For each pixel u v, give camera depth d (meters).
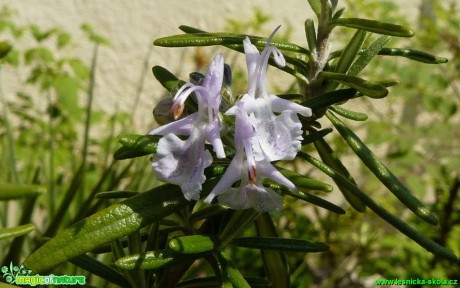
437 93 0.24
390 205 0.25
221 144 0.08
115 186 0.16
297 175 0.09
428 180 0.25
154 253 0.08
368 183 0.25
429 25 0.26
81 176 0.16
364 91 0.09
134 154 0.08
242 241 0.09
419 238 0.09
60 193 0.20
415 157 0.22
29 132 0.24
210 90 0.08
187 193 0.08
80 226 0.08
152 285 0.10
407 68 0.24
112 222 0.08
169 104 0.09
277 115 0.08
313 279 0.24
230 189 0.08
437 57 0.10
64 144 0.24
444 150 0.22
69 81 0.25
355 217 0.23
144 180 0.19
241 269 0.20
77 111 0.24
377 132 0.23
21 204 0.18
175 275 0.10
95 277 0.15
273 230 0.10
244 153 0.08
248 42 0.08
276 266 0.11
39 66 0.26
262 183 0.09
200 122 0.08
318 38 0.10
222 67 0.08
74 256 0.08
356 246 0.24
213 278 0.10
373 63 0.25
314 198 0.09
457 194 0.24
